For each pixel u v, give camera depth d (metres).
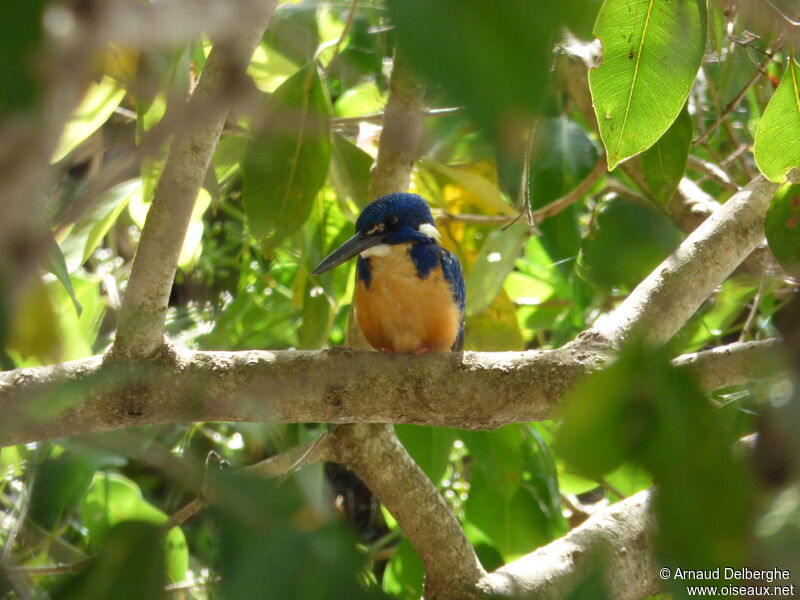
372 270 7.23
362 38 8.49
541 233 9.31
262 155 6.62
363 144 9.09
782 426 1.79
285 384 5.29
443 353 5.82
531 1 1.47
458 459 11.55
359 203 8.48
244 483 2.18
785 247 5.80
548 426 10.45
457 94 1.46
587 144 9.20
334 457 7.30
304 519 2.11
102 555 2.25
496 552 9.27
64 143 5.50
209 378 5.57
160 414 5.50
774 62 9.28
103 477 7.52
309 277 8.98
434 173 9.35
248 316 11.08
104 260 10.94
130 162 2.69
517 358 5.79
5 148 1.41
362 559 2.08
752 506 1.75
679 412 1.81
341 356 5.76
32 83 1.42
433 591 7.27
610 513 7.54
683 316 6.48
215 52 4.21
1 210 1.47
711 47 8.58
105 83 5.29
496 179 9.57
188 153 4.71
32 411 2.54
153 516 7.50
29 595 2.40
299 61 7.17
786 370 1.92
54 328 2.36
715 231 6.78
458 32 1.47
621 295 10.59
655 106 5.24
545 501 9.31
